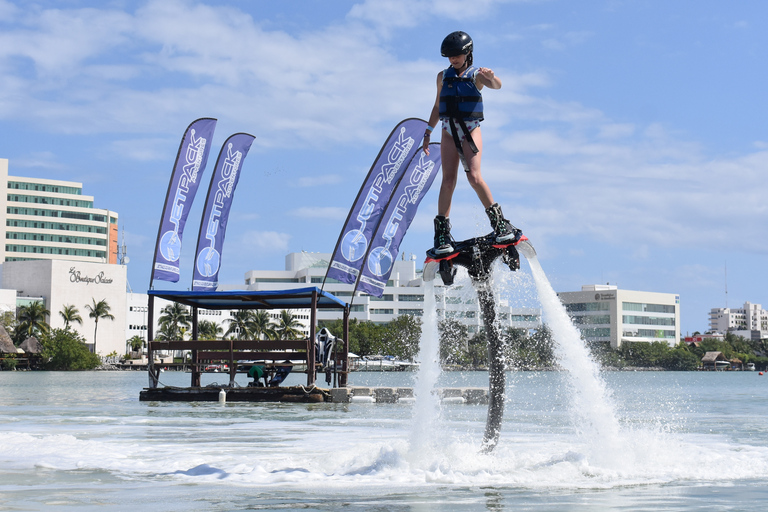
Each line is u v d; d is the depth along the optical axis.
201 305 32.41
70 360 118.12
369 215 28.98
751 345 187.25
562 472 8.29
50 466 9.09
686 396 36.12
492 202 7.49
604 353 139.88
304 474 8.27
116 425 16.28
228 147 30.11
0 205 163.00
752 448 11.48
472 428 15.56
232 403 26.55
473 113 7.58
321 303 31.27
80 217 170.88
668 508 6.41
